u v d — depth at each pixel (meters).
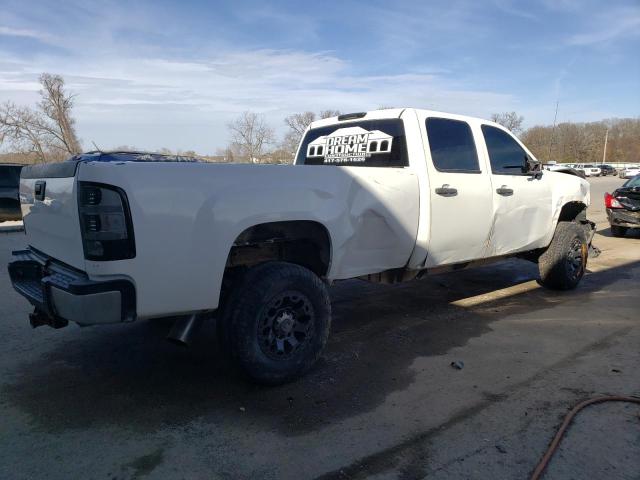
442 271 5.15
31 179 3.84
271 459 2.82
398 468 2.73
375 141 4.98
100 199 2.94
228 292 3.62
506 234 5.50
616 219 11.23
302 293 3.71
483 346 4.52
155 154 14.45
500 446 2.93
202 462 2.80
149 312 3.11
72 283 2.97
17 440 3.01
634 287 6.65
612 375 3.86
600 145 92.56
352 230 4.01
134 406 3.44
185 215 3.13
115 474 2.69
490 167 5.30
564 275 6.29
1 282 6.87
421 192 4.55
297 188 3.63
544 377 3.85
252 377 3.57
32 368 4.06
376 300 6.09
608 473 2.67
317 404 3.46
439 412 3.34
